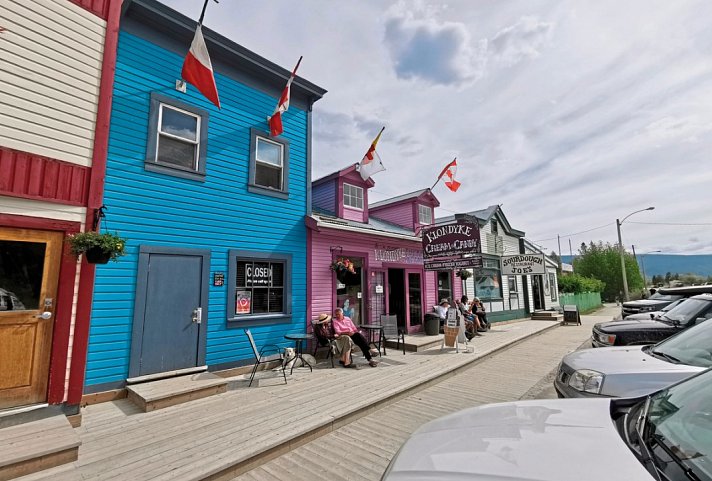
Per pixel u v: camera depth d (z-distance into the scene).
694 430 1.73
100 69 4.65
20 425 3.66
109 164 5.50
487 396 5.63
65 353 4.07
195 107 6.62
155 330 5.66
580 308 25.41
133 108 5.87
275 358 6.18
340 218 10.45
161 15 6.13
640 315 8.34
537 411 2.11
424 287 11.68
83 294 4.26
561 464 1.48
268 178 7.80
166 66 6.35
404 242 10.69
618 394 3.41
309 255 8.20
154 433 3.92
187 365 5.97
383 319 8.99
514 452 1.61
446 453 1.69
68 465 3.23
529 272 14.59
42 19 4.22
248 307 7.04
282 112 7.48
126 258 5.50
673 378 3.34
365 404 4.86
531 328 13.74
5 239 3.85
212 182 6.72
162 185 6.04
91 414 4.51
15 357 3.80
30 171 4.00
